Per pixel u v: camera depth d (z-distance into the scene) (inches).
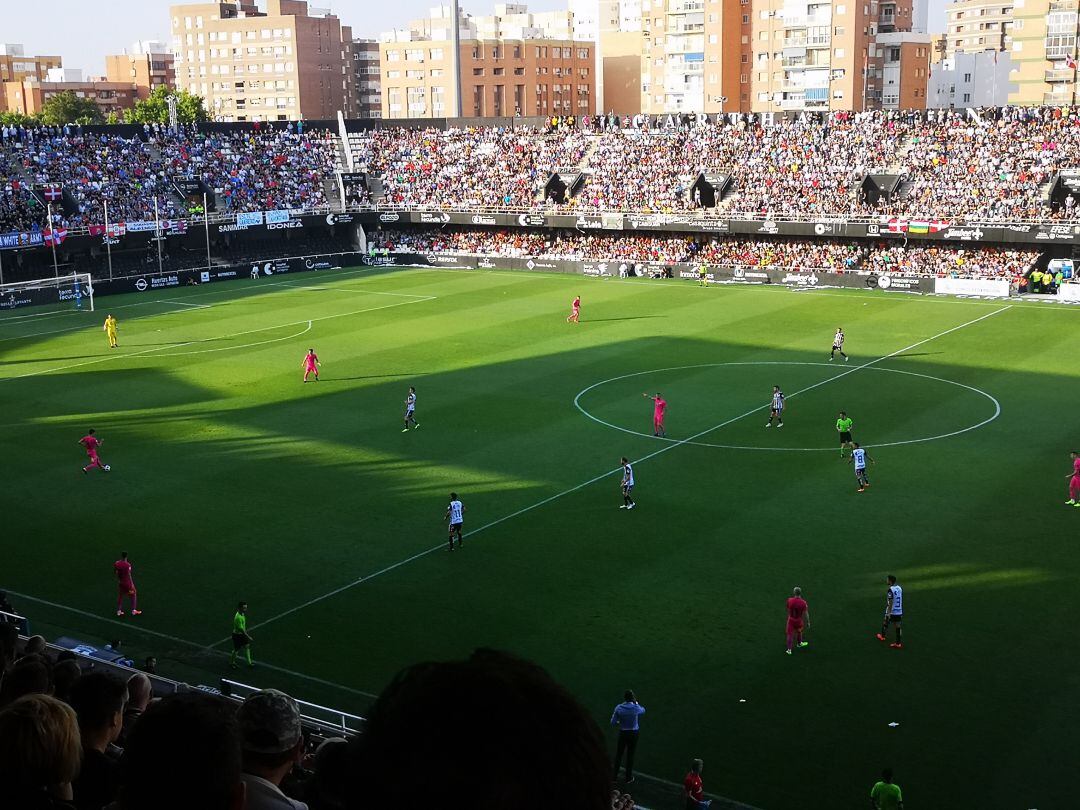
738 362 2657.5
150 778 143.5
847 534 1526.8
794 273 3875.5
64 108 7647.6
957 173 3964.1
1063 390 2325.3
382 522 1617.9
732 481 1769.2
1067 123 3981.3
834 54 6496.1
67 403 2374.5
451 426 2128.4
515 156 4899.1
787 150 4379.9
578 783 99.5
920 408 2197.3
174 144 4699.8
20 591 1403.8
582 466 1862.7
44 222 4033.0
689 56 6973.4
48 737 179.3
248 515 1659.7
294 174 4849.9
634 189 4495.6
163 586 1412.4
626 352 2795.3
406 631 1268.5
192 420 2210.9
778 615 1278.3
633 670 1157.1
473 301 3688.5
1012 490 1696.6
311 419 2198.6
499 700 100.7
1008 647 1183.6
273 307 3624.5
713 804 910.4
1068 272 3538.4
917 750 986.7
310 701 1112.8
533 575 1414.9
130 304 3737.7
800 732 1024.9
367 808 98.5
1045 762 961.5
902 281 3690.9
